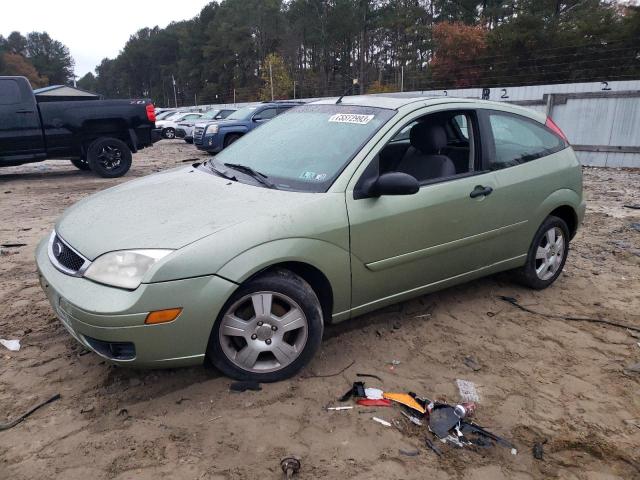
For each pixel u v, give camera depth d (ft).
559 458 8.84
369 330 12.86
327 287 10.75
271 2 247.70
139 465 8.28
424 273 12.34
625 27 114.11
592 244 20.88
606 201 29.45
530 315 14.07
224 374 10.28
